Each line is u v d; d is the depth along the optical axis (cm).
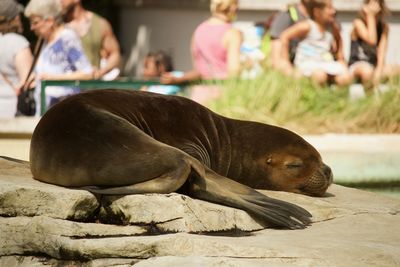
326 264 1605
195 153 1973
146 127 1961
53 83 3184
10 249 1708
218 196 1842
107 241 1644
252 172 2131
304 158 2131
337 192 2275
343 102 3381
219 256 1608
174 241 1644
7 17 3394
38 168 1861
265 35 3594
